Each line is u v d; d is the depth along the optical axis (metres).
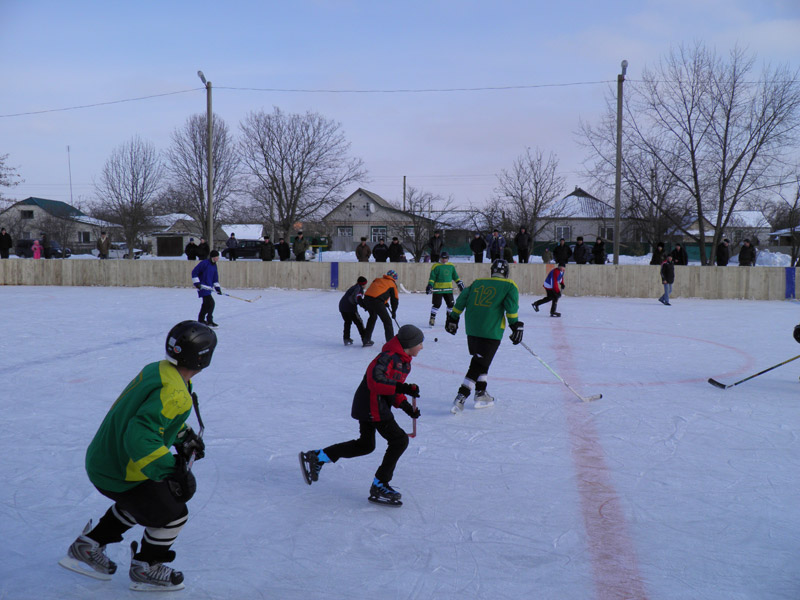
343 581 3.09
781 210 34.16
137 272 21.81
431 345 10.36
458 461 4.83
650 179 27.83
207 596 2.94
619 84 21.41
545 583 3.08
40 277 22.38
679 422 5.90
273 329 11.97
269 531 3.63
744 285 19.03
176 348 2.69
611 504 4.04
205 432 5.49
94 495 4.12
